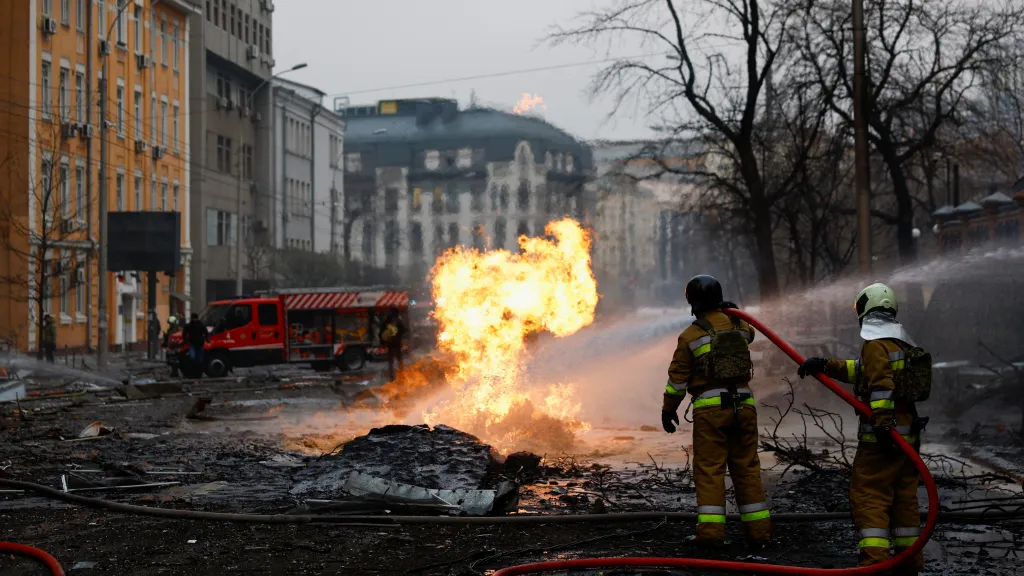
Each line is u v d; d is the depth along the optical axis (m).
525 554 7.36
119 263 40.75
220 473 11.59
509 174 127.56
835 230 37.34
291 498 9.70
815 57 27.59
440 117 132.00
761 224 29.05
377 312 38.28
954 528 8.13
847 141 29.64
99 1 51.09
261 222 77.38
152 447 14.12
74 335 48.06
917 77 27.83
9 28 44.44
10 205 44.16
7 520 8.80
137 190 56.09
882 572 6.39
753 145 31.30
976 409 17.34
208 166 68.75
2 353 40.66
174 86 61.62
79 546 7.72
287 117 82.75
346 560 7.22
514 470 11.12
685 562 6.72
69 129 47.12
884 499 6.59
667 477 10.90
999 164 29.95
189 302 63.38
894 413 6.55
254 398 24.11
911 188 39.19
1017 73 26.30
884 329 6.60
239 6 74.00
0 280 43.69
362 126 133.50
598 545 7.62
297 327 37.16
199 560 7.24
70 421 18.33
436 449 10.67
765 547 7.48
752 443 7.57
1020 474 10.70
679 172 30.95
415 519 8.43
